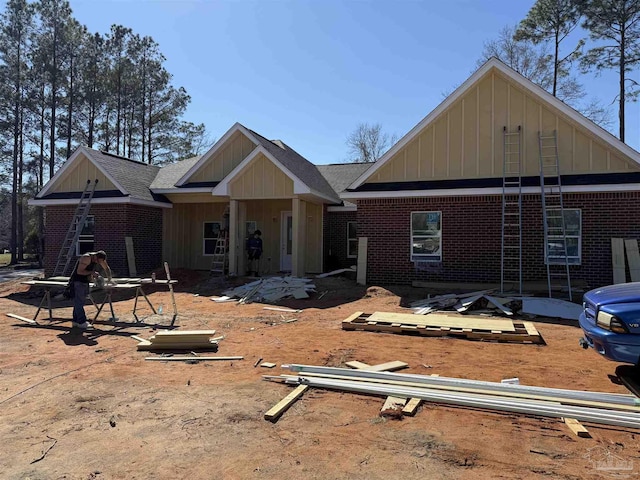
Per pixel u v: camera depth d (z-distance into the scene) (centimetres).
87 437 426
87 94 3434
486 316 1055
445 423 449
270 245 2061
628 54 2642
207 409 493
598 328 540
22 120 3366
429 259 1441
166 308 1262
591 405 478
